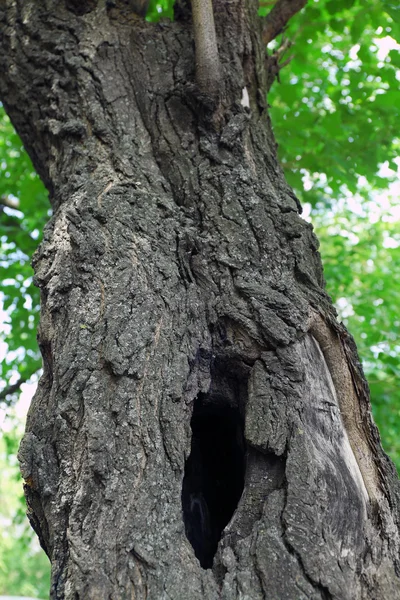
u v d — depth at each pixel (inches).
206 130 96.0
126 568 56.6
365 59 164.6
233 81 101.0
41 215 222.8
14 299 230.4
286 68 200.2
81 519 59.7
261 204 86.6
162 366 69.1
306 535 59.3
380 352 189.0
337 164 183.6
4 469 599.2
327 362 76.5
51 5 115.0
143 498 60.4
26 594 639.8
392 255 322.0
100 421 63.8
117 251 77.8
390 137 173.8
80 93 102.0
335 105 175.6
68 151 97.1
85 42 107.7
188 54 104.6
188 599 55.5
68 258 77.5
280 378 70.3
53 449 65.6
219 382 75.5
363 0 149.2
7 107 113.1
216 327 75.7
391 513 69.4
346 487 65.2
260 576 57.2
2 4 118.0
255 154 97.0
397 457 233.3
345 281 256.1
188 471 76.8
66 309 74.2
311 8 158.7
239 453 77.2
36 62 109.2
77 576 56.4
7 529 663.1
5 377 239.6
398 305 259.3
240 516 63.8
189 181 90.2
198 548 72.1
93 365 67.7
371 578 61.3
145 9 118.1
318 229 370.3
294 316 74.5
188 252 81.1
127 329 70.3
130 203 84.2
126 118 98.3
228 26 109.0
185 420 67.7
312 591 56.4
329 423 70.4
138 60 105.1
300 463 63.7
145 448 63.4
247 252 81.1
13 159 218.4
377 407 209.9
